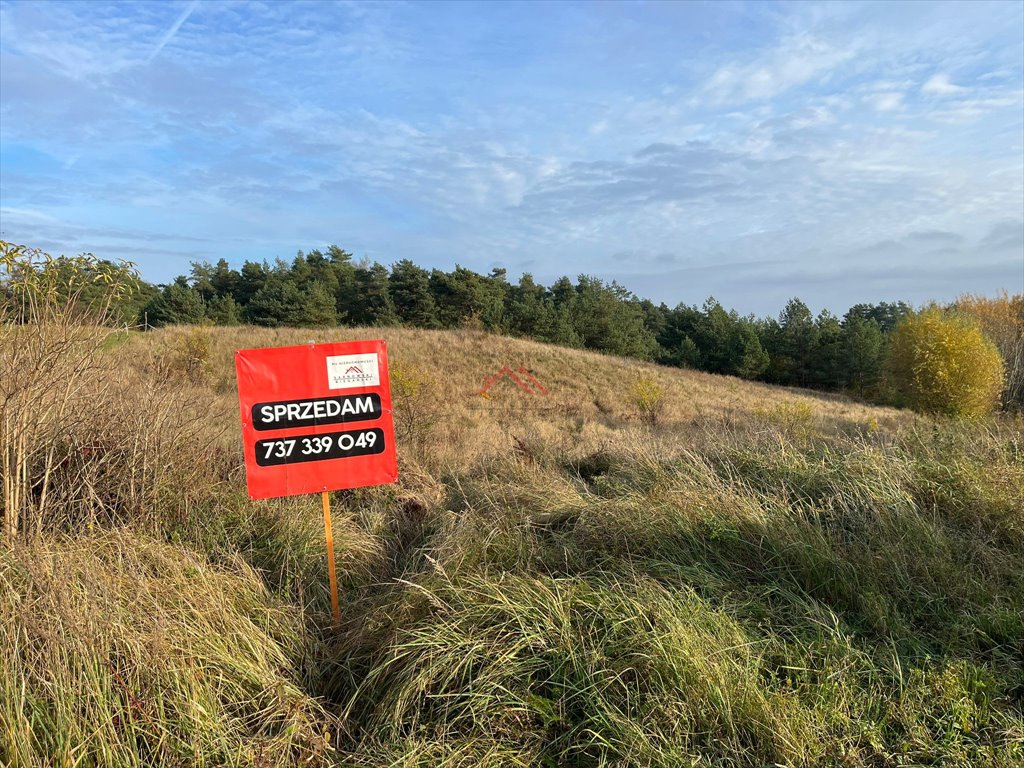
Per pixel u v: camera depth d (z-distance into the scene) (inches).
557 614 111.6
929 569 134.3
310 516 180.5
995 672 104.3
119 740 83.0
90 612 95.9
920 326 936.3
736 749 87.4
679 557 141.6
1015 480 179.2
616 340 1872.5
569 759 90.7
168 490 164.7
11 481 133.2
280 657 112.7
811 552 137.0
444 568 138.1
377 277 1850.4
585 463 273.9
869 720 92.8
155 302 1525.6
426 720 97.7
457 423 521.0
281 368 135.2
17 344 131.4
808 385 2059.5
